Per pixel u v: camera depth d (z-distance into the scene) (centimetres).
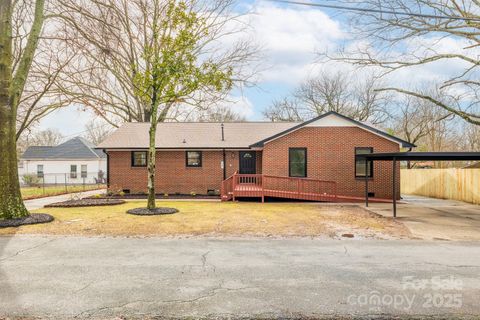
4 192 1043
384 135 1692
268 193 1652
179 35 1237
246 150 2005
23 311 415
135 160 2000
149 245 772
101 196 1892
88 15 1525
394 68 1513
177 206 1459
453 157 1212
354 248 741
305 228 972
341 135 1733
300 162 1744
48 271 577
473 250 723
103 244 782
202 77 1252
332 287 496
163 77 1206
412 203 1659
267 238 847
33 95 1961
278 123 2264
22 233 900
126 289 490
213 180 1992
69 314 407
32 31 1133
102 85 2639
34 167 3694
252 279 534
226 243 792
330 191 1708
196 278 540
